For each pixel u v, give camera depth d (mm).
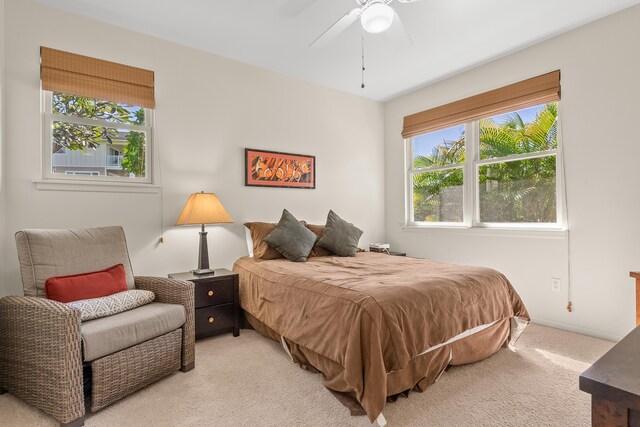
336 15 2660
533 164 3262
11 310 1847
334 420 1693
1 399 1882
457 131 3963
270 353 2504
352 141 4418
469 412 1751
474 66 3609
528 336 2826
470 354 2240
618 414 792
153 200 2969
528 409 1774
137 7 2549
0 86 2275
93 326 1787
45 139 2559
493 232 3510
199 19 2715
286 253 3129
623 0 2512
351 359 1688
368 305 1767
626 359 959
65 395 1617
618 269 2701
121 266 2346
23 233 2080
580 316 2904
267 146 3670
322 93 4137
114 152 2871
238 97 3469
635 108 2602
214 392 1958
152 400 1873
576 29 2889
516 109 3316
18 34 2406
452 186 4012
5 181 2336
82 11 2598
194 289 2447
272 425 1655
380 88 4246
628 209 2648
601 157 2781
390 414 1734
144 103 2912
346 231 3561
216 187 3322
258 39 3027
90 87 2672
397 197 4582
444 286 2113
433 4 2496
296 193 3902
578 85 2895
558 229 3039
